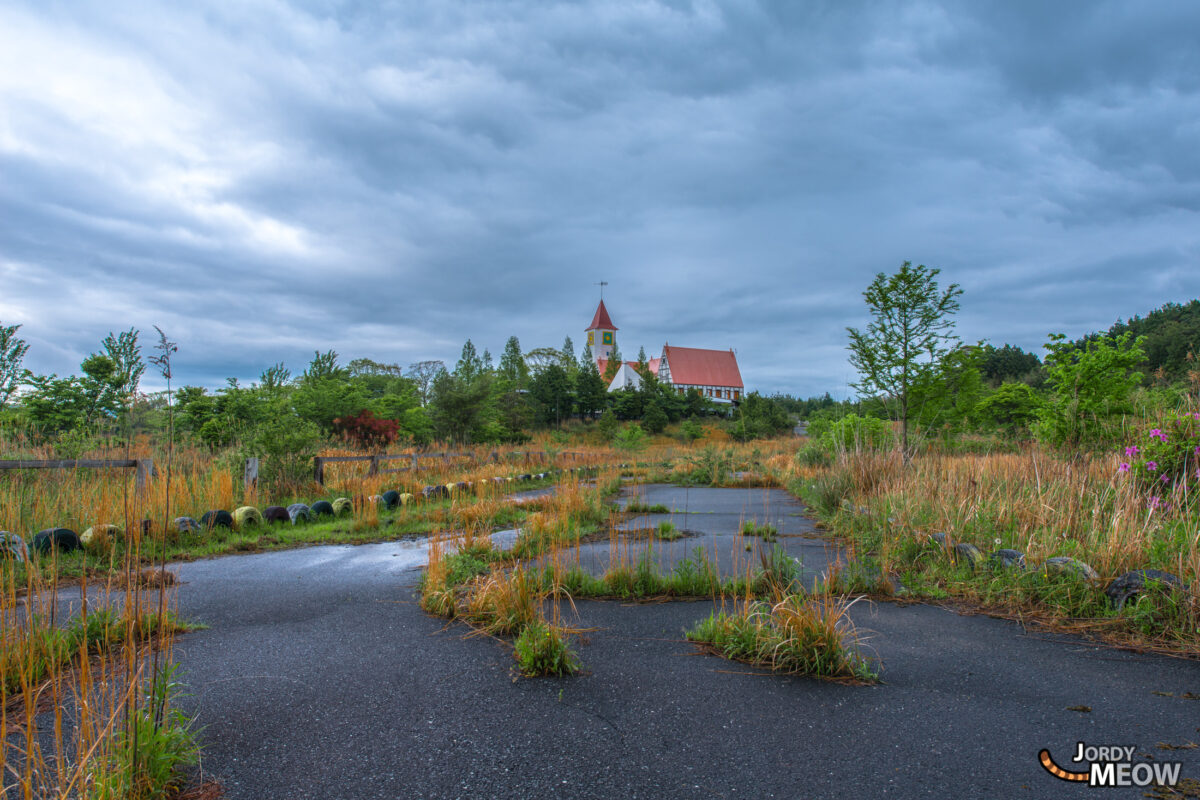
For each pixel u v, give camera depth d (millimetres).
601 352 132750
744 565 6250
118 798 2195
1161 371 12336
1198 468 6395
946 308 13648
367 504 9695
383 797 2371
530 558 6684
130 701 2400
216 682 3461
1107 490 6219
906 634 4207
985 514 6562
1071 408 10312
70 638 3689
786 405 86688
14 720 2893
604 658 3822
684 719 2992
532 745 2752
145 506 7488
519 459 19297
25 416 14258
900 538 6309
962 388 15344
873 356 14273
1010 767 2533
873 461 10570
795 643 3631
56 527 6996
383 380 41750
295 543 7898
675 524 9258
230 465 11477
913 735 2816
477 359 80188
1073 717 2973
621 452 27797
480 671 3617
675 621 4562
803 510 10828
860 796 2340
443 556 5996
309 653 3920
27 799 2139
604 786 2426
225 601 5152
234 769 2572
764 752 2676
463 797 2365
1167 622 4082
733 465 19422
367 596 5320
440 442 25938
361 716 3041
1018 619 4488
